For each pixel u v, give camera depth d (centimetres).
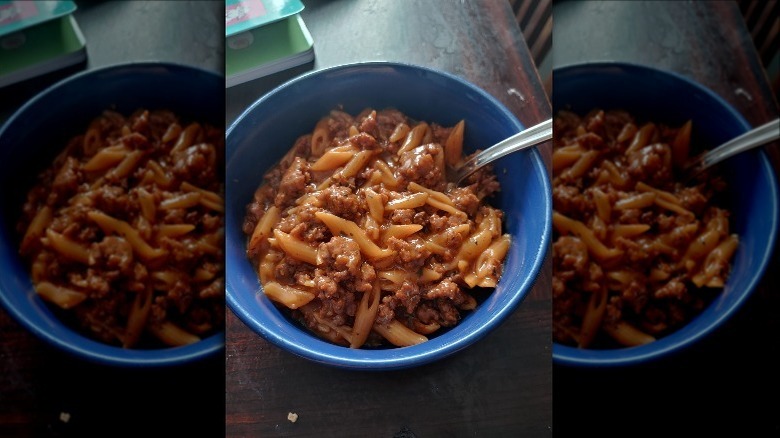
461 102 41
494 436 37
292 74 41
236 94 41
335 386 38
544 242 37
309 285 39
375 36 41
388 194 40
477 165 40
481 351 38
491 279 38
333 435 38
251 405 38
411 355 35
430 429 38
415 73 40
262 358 38
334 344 38
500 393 37
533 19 41
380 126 42
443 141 42
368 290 38
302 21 41
